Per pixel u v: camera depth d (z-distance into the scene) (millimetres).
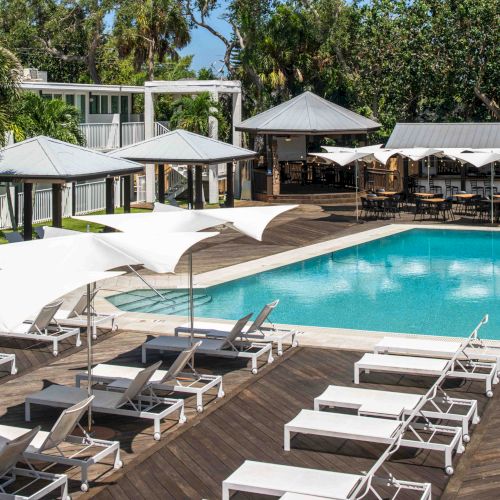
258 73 49062
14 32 56656
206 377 12797
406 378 13453
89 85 39969
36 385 13164
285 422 11562
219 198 39281
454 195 32625
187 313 18891
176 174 39812
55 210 24312
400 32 46531
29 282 9539
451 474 9875
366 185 39656
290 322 18359
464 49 44594
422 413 10906
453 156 30594
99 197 35406
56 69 62438
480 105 48625
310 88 50938
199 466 10141
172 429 11289
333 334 16141
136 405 11938
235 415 11805
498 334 17250
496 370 13156
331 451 10586
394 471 10000
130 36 50906
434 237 28766
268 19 48281
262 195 37969
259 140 51750
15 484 9547
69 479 9758
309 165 41875
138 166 26406
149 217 13773
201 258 24797
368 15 47531
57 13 56719
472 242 27953
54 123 32000
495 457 10359
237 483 8789
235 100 39906
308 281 22562
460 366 13359
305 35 48156
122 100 44656
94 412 11906
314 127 36656
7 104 25781
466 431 10742
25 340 15773
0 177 23328
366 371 13656
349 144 49719
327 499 8344
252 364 13664
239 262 24219
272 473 9039
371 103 49844
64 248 10336
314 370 13867
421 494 9406
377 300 20484
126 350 15078
